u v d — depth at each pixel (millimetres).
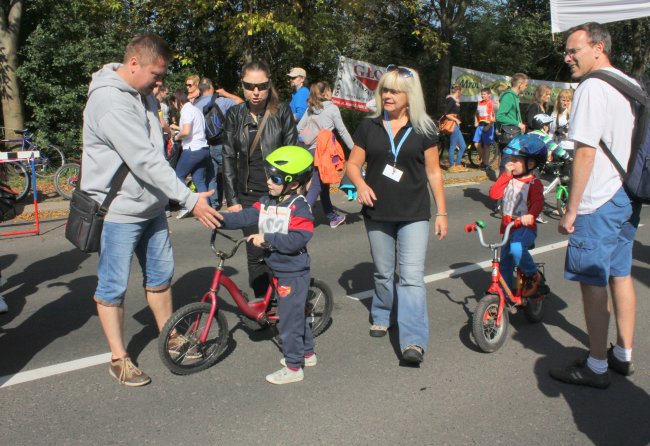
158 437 3195
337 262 6586
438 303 5348
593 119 3416
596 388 3785
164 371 3938
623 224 3693
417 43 21781
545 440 3207
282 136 4504
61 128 13180
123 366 3732
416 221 4000
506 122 10570
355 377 3898
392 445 3141
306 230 3658
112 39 13531
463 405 3561
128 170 3520
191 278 5895
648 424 3385
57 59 12727
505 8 23797
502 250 4648
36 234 7645
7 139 12844
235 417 3396
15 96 12953
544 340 4551
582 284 3738
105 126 3387
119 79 3449
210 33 15062
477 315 4156
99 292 3654
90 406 3496
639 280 6094
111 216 3549
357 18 17750
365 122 4105
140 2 13359
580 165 3477
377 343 4445
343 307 5195
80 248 3496
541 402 3609
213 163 9195
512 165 4625
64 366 3992
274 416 3410
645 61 24281
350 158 4180
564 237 7887
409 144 3934
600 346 3742
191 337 3865
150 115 3727
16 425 3285
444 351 4324
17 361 4066
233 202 4566
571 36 3584
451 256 6883
